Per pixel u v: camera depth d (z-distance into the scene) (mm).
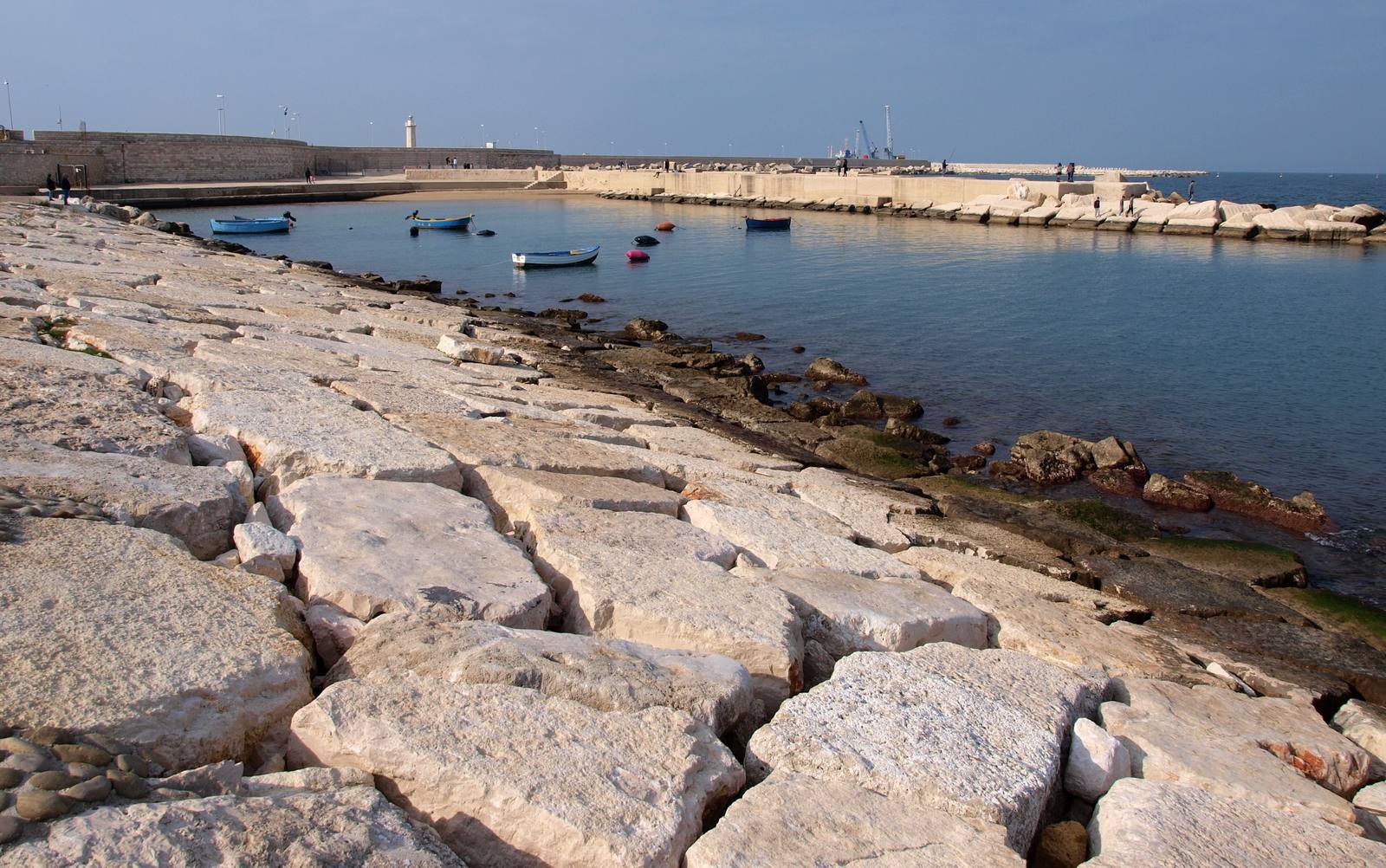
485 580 4738
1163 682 5406
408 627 4062
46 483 4738
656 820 3094
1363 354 19172
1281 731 5031
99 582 3814
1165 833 3633
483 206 62594
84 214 31750
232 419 6660
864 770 3660
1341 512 11344
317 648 4137
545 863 3008
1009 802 3607
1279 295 26438
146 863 2461
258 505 5289
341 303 18219
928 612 5484
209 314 12391
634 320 21500
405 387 9500
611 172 73500
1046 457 12359
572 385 13633
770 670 4488
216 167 66062
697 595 4934
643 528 5941
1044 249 37625
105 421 5992
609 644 4234
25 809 2527
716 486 7793
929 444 13516
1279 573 9047
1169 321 22672
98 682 3156
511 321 21000
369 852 2707
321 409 7387
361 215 54344
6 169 50156
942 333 21391
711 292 27469
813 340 20656
